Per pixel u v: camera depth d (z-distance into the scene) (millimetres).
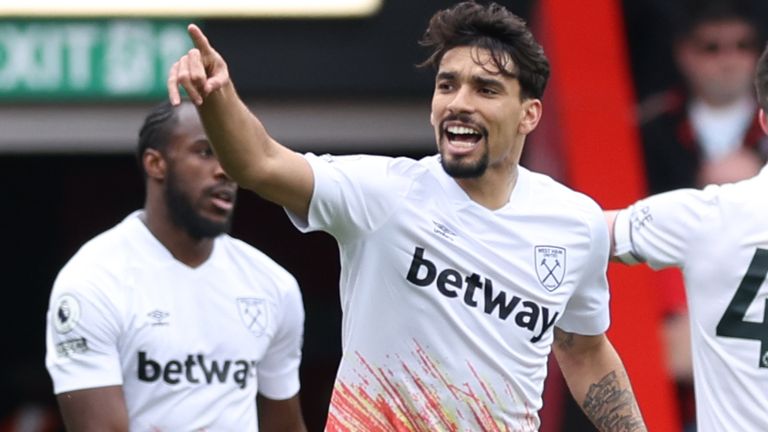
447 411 15766
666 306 29094
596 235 16406
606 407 18125
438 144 15781
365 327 15680
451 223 15602
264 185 14453
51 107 30906
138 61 29953
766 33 29766
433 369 15656
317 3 30266
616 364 18109
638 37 30156
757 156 29750
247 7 30141
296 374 20500
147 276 18844
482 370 15781
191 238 19078
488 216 15773
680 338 29031
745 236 16938
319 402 39531
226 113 13938
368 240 15391
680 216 17375
